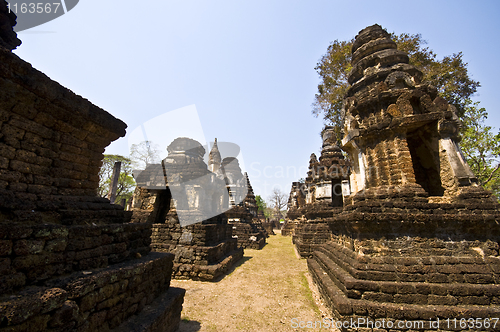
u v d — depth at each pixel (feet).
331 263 22.24
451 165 19.70
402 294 15.15
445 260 16.29
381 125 21.61
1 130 9.32
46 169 11.11
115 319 10.84
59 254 9.32
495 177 49.67
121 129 14.82
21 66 9.21
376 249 17.63
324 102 57.16
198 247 29.53
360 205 19.13
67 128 11.96
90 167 13.58
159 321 12.58
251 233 58.95
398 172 20.61
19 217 8.63
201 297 21.91
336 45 53.47
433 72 45.98
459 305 14.56
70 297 8.55
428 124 21.81
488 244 16.92
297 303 20.84
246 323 17.20
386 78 22.90
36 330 7.16
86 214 11.73
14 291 7.57
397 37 48.21
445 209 17.89
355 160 26.27
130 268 11.91
